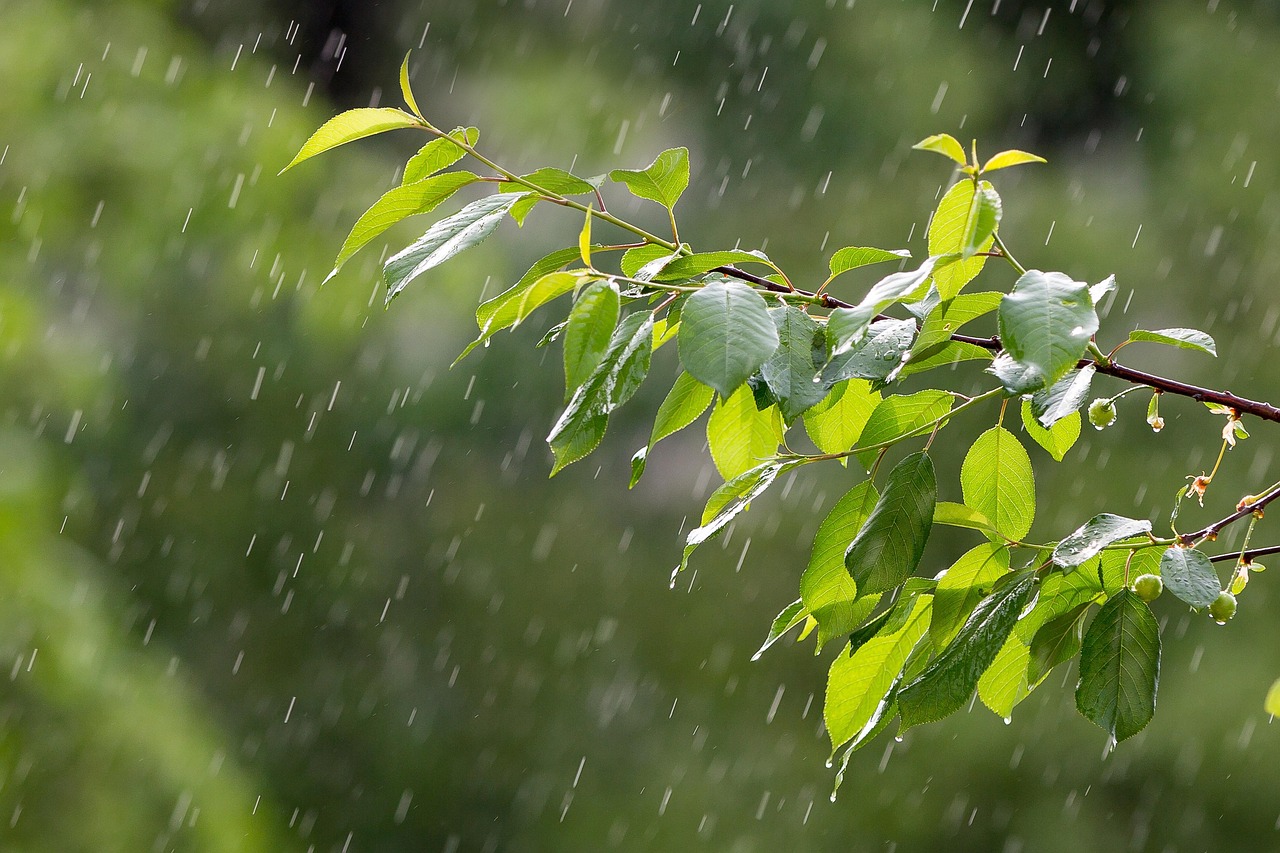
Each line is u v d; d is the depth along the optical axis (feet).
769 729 44.83
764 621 44.68
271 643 45.01
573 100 44.55
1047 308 6.07
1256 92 42.27
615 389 6.72
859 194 43.09
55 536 34.22
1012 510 8.58
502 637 45.98
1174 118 43.50
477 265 38.60
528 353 44.14
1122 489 39.93
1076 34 44.75
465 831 45.52
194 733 35.12
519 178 7.68
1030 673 7.77
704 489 46.78
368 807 45.78
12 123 33.12
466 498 46.06
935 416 7.95
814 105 44.24
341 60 49.26
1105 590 7.77
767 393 7.00
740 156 44.68
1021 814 41.32
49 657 30.35
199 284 40.60
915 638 8.12
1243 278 40.65
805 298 7.39
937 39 44.47
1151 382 7.55
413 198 7.62
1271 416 7.48
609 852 44.06
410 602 46.03
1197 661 39.50
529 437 45.29
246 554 44.14
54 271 38.99
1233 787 39.06
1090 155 45.68
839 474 42.75
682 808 44.14
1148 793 40.27
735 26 44.86
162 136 34.06
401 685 46.06
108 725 31.42
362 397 43.68
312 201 36.50
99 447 42.93
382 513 45.80
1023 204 42.57
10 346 30.99
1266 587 39.22
